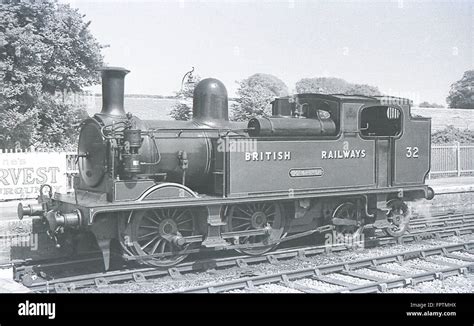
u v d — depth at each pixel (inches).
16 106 719.7
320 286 341.1
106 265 344.5
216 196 381.7
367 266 391.2
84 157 372.8
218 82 413.7
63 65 781.3
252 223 400.5
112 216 346.3
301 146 414.3
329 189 429.1
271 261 398.9
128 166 342.0
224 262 385.1
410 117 481.4
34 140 741.9
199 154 389.1
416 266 396.2
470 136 1117.1
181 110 804.0
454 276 373.1
